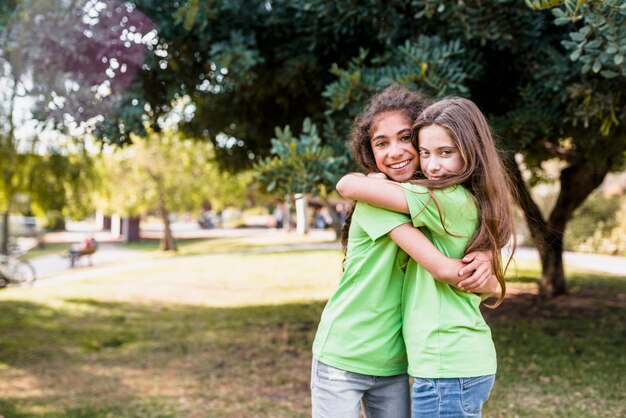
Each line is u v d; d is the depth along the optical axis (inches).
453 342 65.6
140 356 223.9
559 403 155.7
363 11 151.4
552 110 162.6
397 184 69.4
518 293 349.7
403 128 72.5
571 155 273.3
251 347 234.8
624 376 178.9
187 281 464.1
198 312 324.8
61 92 168.7
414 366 67.4
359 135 79.7
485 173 68.2
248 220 1737.2
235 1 169.8
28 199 282.7
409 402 75.4
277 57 183.8
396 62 154.2
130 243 1047.6
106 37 165.3
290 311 318.0
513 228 70.6
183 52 185.2
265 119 234.8
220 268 552.1
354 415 71.4
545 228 117.5
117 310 335.0
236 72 167.9
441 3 125.0
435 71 137.2
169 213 834.8
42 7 162.7
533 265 493.7
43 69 168.4
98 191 305.3
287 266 547.5
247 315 309.9
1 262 456.4
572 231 653.9
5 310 338.6
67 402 168.4
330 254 642.2
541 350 213.5
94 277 514.6
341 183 72.7
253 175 135.5
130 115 171.3
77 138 254.5
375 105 75.4
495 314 287.6
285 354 222.7
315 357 74.2
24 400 170.6
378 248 71.7
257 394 173.5
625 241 591.2
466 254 68.1
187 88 202.5
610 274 436.1
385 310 71.4
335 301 74.8
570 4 93.1
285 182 133.9
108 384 186.7
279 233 1181.1
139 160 719.7
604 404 153.8
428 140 68.5
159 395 173.9
